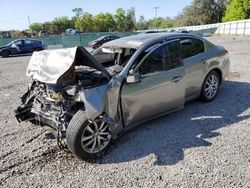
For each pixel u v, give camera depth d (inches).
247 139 145.9
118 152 140.9
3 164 134.6
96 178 119.0
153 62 156.9
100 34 1347.2
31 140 161.3
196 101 211.6
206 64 195.6
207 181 111.6
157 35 175.0
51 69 136.3
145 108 154.9
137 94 148.4
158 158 132.3
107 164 130.3
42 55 149.4
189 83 183.5
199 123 170.9
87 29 3272.6
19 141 160.7
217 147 138.7
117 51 171.9
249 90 237.9
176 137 153.3
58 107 141.6
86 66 150.7
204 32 1578.5
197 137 151.8
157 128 166.9
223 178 112.9
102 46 188.9
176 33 181.9
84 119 128.4
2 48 862.5
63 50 137.5
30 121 172.4
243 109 191.0
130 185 112.3
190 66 181.0
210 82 205.5
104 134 139.4
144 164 128.0
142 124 173.8
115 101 139.3
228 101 209.8
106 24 3363.7
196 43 192.5
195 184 110.2
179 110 194.2
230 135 151.7
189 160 128.4
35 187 115.0
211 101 210.7
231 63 391.5
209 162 125.4
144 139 153.2
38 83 157.3
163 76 159.8
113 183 114.5
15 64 609.9
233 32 1434.5
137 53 152.7
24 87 321.1
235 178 112.4
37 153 144.6
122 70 145.9
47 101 147.8
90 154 134.7
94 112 127.3
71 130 127.9
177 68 169.0
